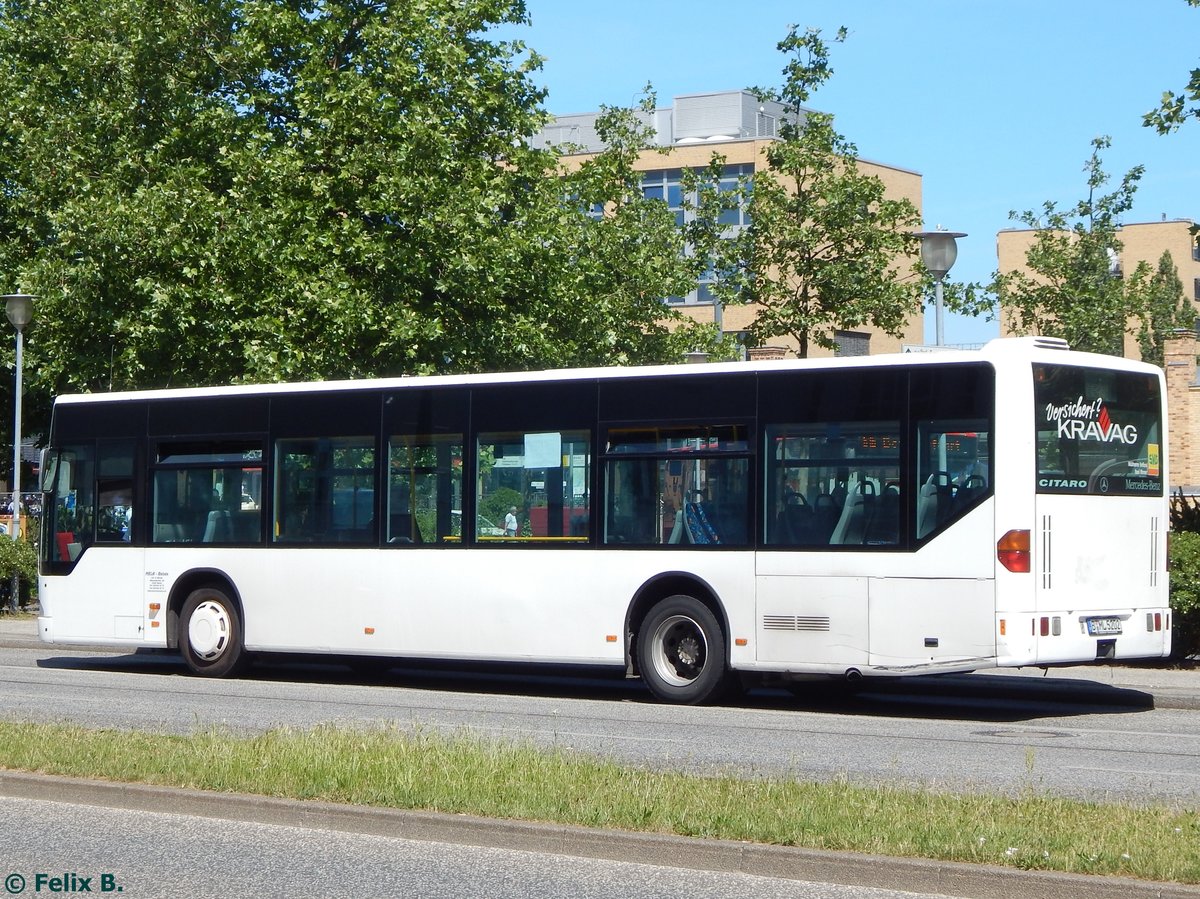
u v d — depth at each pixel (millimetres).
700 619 17828
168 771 11203
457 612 19328
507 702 18375
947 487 16578
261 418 21047
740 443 17750
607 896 8344
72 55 33750
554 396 18938
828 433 17266
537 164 34094
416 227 30078
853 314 30156
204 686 20203
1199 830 8914
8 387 42594
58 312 31781
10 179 36875
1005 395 16406
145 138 32812
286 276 29609
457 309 31672
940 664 16469
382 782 10594
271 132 32062
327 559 20328
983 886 8086
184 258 30328
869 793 10219
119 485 22203
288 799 10359
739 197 32062
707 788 10352
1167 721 16797
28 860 9320
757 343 31312
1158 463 17766
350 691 19797
